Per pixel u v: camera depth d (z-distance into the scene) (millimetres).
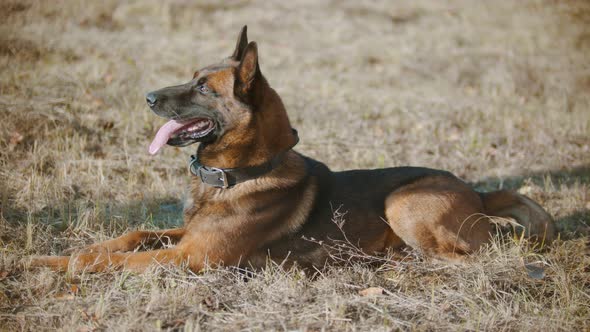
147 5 13539
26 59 8883
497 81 11312
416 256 4660
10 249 4383
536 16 15070
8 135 6277
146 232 4652
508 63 11906
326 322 3650
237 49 4883
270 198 4402
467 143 8070
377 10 15711
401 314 3854
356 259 4684
